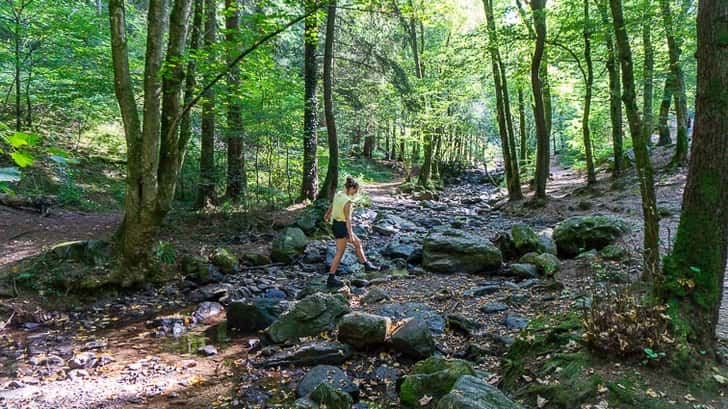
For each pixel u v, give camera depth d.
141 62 13.78
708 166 3.46
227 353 5.62
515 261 8.93
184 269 8.56
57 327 6.56
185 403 4.45
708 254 3.50
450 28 22.16
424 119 20.84
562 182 22.70
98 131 18.09
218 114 11.55
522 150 24.39
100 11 18.41
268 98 12.70
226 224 11.88
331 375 4.66
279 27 7.93
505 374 4.05
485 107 33.88
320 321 5.92
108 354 5.64
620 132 15.95
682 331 3.44
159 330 6.39
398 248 10.28
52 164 13.71
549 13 14.38
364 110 18.50
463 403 3.06
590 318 3.76
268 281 8.52
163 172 8.05
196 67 8.57
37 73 13.83
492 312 6.15
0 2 13.02
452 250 8.74
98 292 7.57
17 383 4.81
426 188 22.67
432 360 4.43
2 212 10.47
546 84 19.28
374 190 22.23
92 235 9.88
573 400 3.27
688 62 14.29
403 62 22.03
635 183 14.20
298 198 14.95
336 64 19.20
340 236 7.90
